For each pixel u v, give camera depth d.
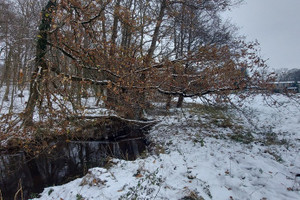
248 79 7.04
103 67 7.27
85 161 6.38
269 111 10.00
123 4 10.18
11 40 9.48
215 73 7.23
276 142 6.04
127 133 9.47
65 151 7.11
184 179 3.88
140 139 8.66
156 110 11.13
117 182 3.54
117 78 7.63
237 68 7.11
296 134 6.49
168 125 8.99
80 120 7.31
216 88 7.32
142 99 9.08
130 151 7.36
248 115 9.66
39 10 9.82
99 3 6.77
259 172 4.09
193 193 3.22
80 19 6.61
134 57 7.50
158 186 3.48
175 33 11.01
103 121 8.38
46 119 6.40
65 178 5.30
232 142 6.27
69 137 7.54
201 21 11.42
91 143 8.09
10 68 10.34
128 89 7.81
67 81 5.80
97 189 3.40
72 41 6.75
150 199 3.07
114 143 8.33
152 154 5.99
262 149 5.54
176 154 5.37
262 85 6.91
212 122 9.02
